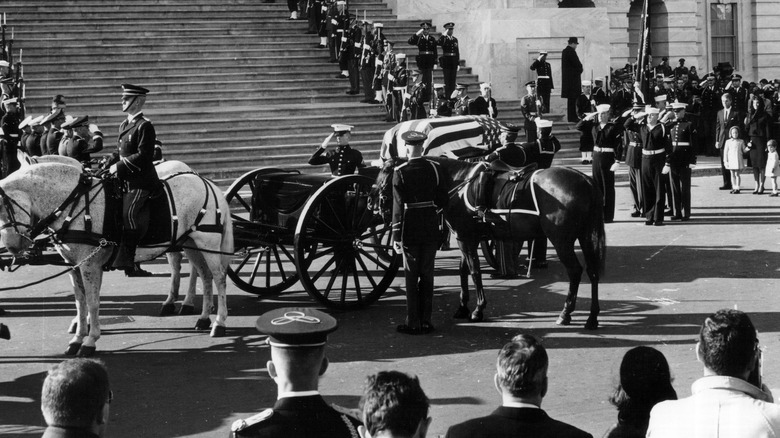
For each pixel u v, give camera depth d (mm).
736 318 4516
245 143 25578
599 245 11992
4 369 10695
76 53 27656
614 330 12023
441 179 11992
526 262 16609
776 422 4289
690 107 33094
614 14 41188
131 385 10055
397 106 27891
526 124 28094
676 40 43094
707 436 4320
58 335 12172
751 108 24750
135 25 29656
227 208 12242
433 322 12648
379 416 4176
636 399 4980
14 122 19047
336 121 27406
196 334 12141
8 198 10406
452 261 16922
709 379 4496
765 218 20656
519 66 32344
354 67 29172
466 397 9539
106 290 14875
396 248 11930
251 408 9297
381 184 12227
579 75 31094
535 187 12109
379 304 13820
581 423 8672
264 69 29469
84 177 10961
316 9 31125
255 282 15094
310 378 4547
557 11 32688
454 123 16297
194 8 31406
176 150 24562
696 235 18859
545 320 12602
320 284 15078
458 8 33781
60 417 4141
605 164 19984
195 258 12336
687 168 20562
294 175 13641
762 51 45562
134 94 11445
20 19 28875
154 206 11445
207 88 28000
